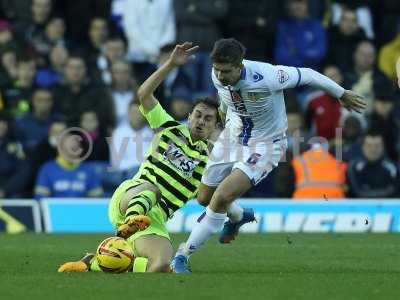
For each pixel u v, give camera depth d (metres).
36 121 47.31
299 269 29.17
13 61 49.50
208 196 29.06
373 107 50.94
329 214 44.53
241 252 34.66
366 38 54.38
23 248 35.59
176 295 22.45
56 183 44.81
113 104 47.16
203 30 50.53
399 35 55.47
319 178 45.25
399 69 30.33
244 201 44.38
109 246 26.53
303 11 53.06
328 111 48.81
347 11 53.78
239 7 52.03
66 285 23.94
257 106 27.73
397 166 47.59
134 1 51.62
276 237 41.06
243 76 27.20
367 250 35.22
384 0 56.00
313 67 53.38
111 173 44.88
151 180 28.42
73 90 48.19
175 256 27.28
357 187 46.16
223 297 22.19
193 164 28.56
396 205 44.75
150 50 51.44
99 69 49.91
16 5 51.62
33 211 44.38
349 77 52.25
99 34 51.56
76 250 34.97
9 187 45.44
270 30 52.53
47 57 50.66
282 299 22.00
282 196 45.56
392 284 24.36
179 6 50.72
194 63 49.81
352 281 24.84
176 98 45.84
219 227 27.53
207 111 28.31
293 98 47.09
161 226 28.22
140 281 24.50
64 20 52.84
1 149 45.66
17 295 22.59
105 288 23.41
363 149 46.28
